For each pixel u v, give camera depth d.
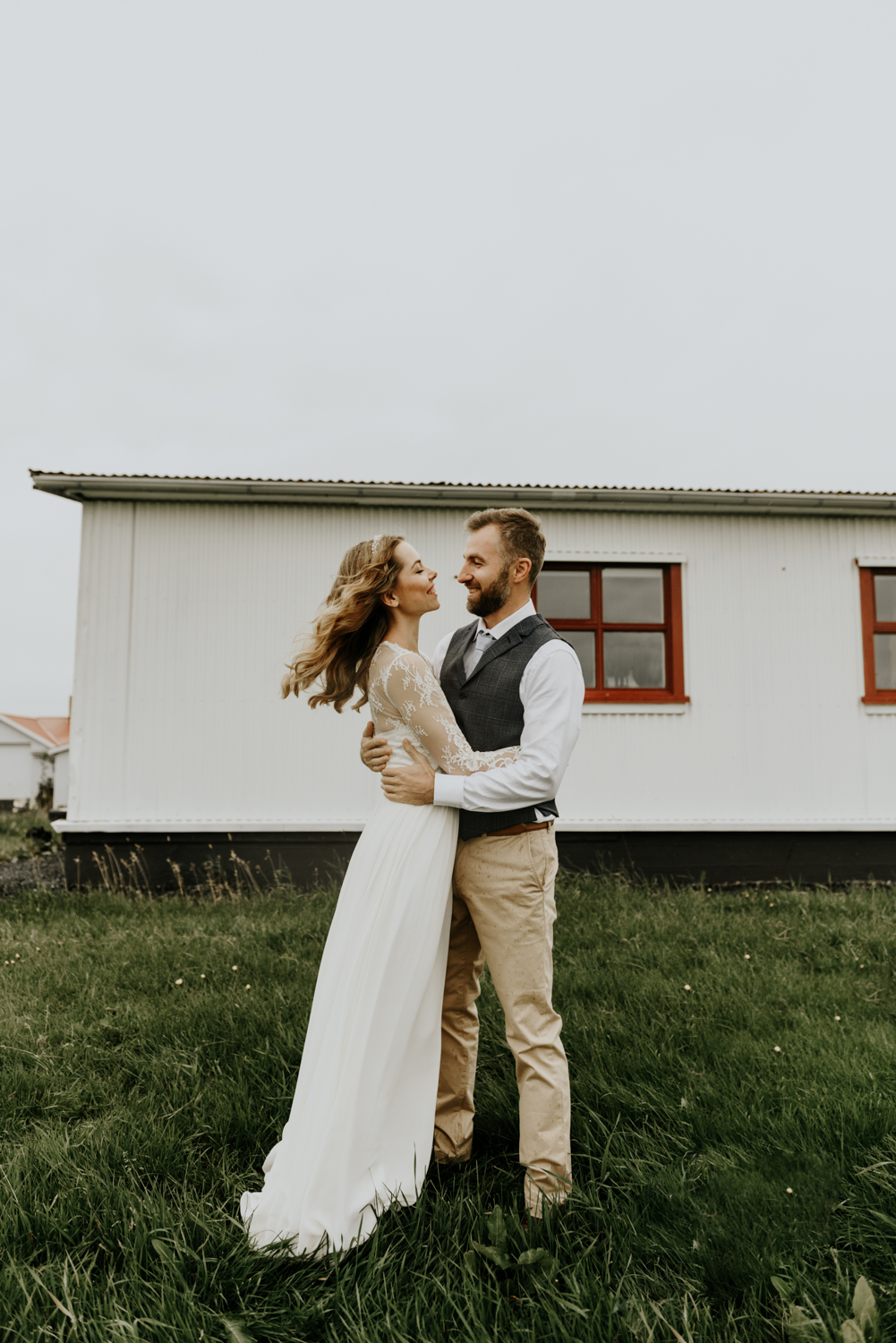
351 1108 1.51
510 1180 1.75
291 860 5.92
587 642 6.59
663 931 3.95
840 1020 2.68
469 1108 1.86
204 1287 1.34
